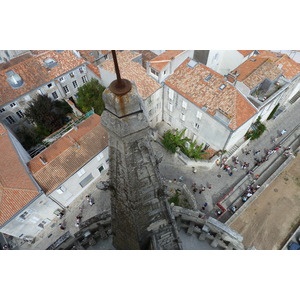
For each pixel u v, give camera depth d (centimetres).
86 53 4362
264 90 3203
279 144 3597
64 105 3775
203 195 3109
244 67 3247
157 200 961
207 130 3169
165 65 3122
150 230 1060
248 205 2959
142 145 743
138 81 3166
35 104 3334
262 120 3744
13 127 3528
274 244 2741
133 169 789
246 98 2872
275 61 3422
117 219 1111
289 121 3909
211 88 2975
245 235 2800
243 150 3550
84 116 3478
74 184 2848
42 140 3475
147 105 3256
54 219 2911
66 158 2722
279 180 3209
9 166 2528
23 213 2438
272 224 2869
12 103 3319
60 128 3578
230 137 2900
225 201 3056
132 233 1074
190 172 3300
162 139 3519
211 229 1675
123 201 941
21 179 2467
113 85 620
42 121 3400
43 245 2769
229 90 2894
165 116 3816
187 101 3084
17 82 3306
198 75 3100
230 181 3228
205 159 3247
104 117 684
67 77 3772
